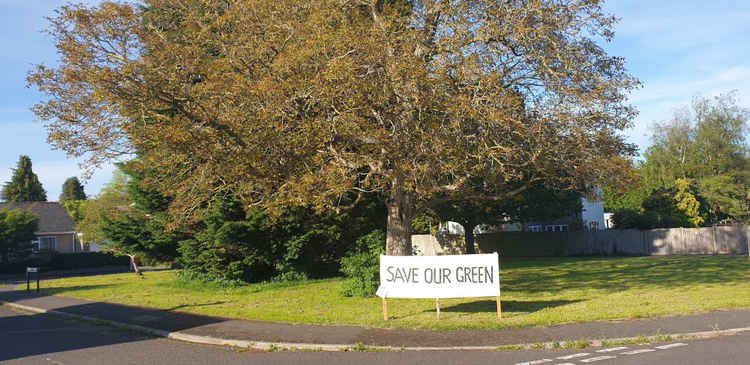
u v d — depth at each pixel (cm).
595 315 1180
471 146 1486
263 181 1522
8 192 7988
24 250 4453
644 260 3231
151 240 2408
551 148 1559
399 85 1392
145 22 1622
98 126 1411
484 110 1387
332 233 2216
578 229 4878
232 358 944
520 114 1509
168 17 1608
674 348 901
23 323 1470
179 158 1595
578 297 1534
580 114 1527
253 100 1408
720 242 3719
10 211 4494
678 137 5453
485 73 1393
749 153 5191
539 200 3534
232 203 2148
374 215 2384
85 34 1345
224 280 2175
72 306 1756
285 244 2208
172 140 1333
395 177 1483
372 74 1398
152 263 2577
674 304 1316
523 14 1449
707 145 5197
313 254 2333
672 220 4225
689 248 3822
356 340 1021
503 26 1461
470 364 834
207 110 1377
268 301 1647
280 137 1419
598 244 4169
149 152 1577
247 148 1396
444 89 1398
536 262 3372
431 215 3544
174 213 1833
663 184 5388
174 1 1627
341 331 1112
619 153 1644
